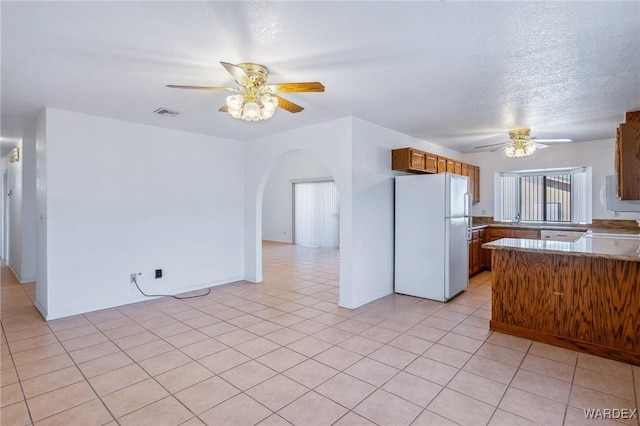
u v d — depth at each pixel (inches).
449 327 131.4
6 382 91.2
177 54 87.9
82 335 123.0
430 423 74.4
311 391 87.0
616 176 144.9
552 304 115.9
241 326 132.4
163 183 171.8
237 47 84.2
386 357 105.8
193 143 183.8
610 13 69.3
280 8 67.4
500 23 73.5
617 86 112.3
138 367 99.5
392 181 180.1
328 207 370.9
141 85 110.4
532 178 242.5
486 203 255.1
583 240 139.9
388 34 78.2
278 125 167.2
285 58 90.5
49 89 114.0
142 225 164.2
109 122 152.6
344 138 153.1
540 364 101.4
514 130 177.8
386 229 176.1
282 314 146.9
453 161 215.9
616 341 104.8
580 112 143.3
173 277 176.2
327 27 75.0
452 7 67.2
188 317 142.8
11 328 129.3
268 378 93.4
